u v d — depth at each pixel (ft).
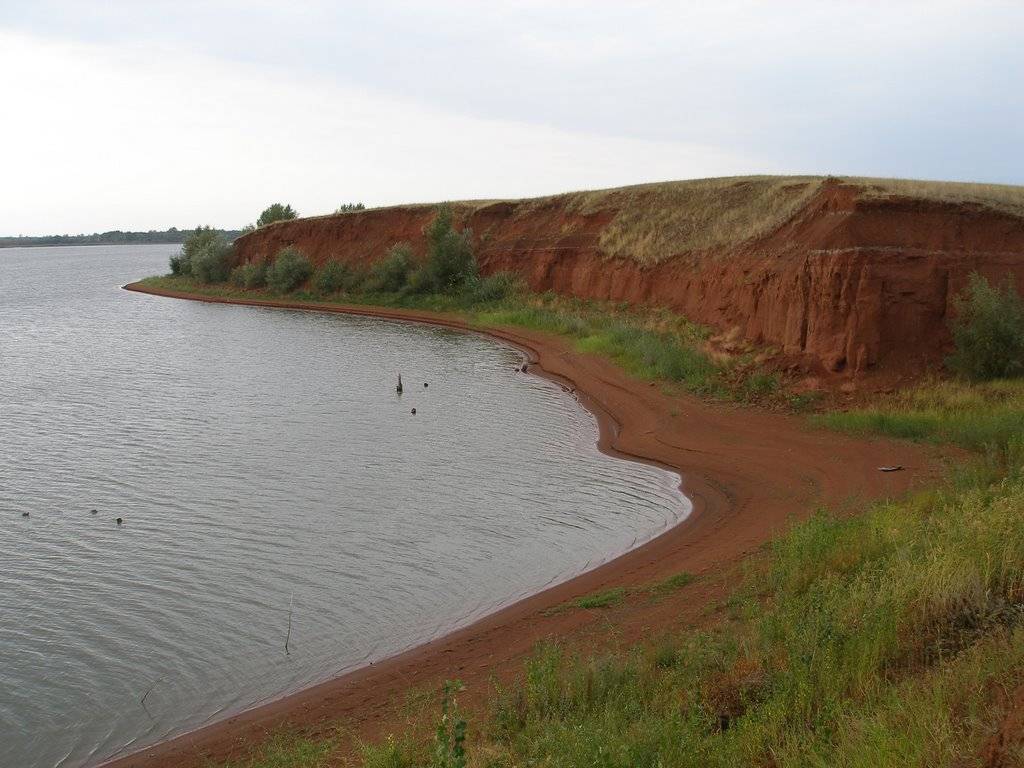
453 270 196.65
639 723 22.15
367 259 229.86
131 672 35.50
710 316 114.52
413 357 128.88
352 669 35.04
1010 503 32.78
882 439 64.54
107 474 65.00
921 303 78.79
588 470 65.31
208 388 103.96
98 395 99.45
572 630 34.94
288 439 76.54
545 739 22.27
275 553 48.21
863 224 86.74
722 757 19.53
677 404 83.76
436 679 32.12
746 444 68.39
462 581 43.96
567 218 187.11
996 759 15.93
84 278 396.16
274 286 238.68
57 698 33.55
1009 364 72.02
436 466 66.74
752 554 41.32
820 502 50.70
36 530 52.54
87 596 42.83
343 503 57.26
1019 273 78.84
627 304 143.02
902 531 34.73
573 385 101.14
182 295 260.01
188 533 51.70
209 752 28.50
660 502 56.80
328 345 144.05
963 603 25.61
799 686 21.91
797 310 87.40
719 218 139.64
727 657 26.91
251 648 37.35
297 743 27.96
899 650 24.21
